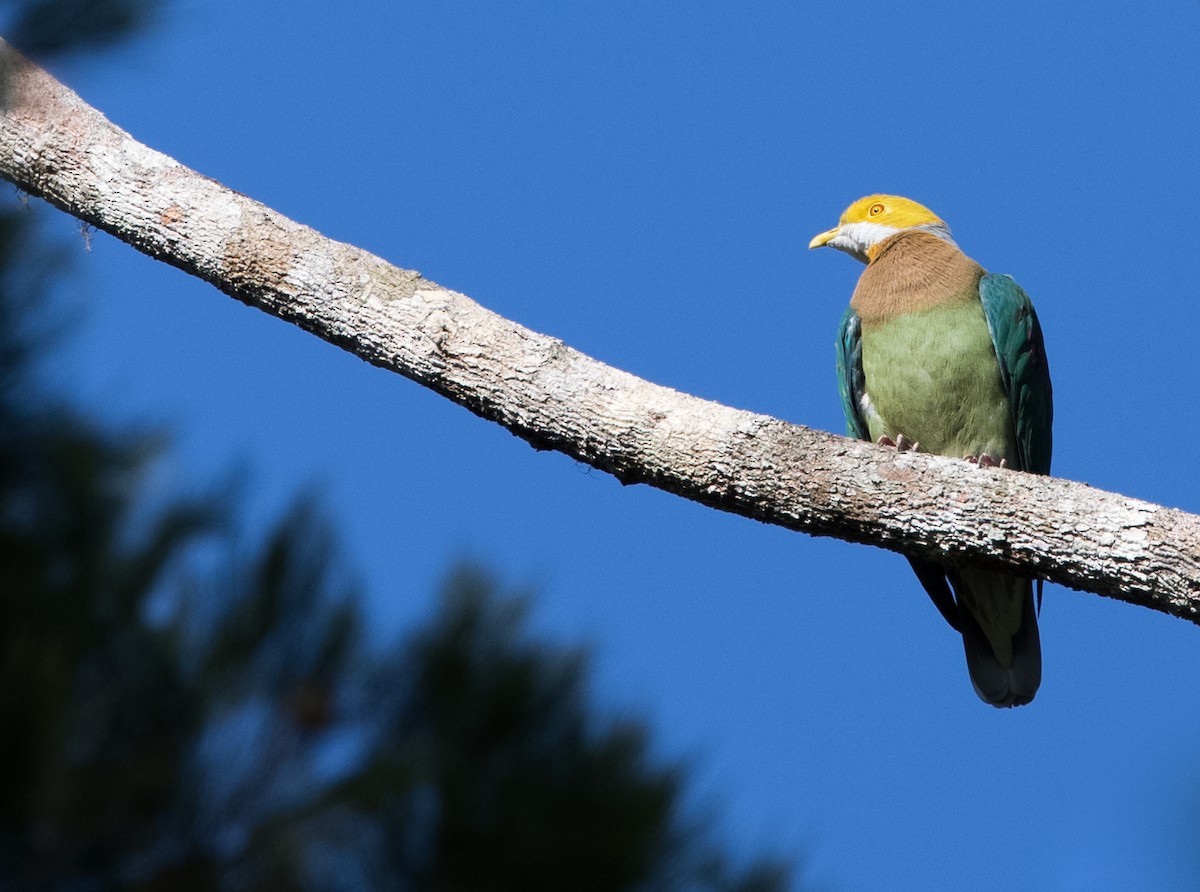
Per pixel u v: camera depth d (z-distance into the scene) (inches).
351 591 186.7
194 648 177.9
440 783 180.2
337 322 301.4
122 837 167.0
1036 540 275.4
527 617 195.6
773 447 289.4
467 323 297.7
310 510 190.7
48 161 308.5
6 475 182.5
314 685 179.0
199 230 303.7
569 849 179.3
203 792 171.8
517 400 295.9
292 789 175.9
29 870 162.9
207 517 187.5
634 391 295.1
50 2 223.0
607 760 186.7
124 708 172.6
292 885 173.5
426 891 175.9
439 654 186.2
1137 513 269.6
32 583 173.0
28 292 195.8
